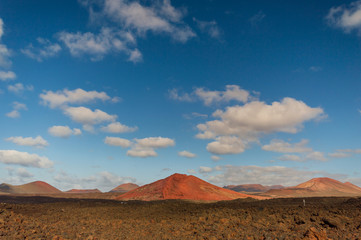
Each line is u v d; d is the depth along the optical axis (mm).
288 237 19938
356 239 19328
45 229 23016
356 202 38094
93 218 33281
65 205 47750
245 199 61688
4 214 26875
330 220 23375
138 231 24609
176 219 31719
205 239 20656
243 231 22359
